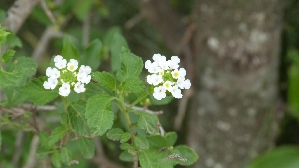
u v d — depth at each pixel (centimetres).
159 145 43
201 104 69
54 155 45
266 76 66
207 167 73
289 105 76
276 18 63
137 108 46
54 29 66
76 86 39
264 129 70
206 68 66
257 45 63
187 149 44
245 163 71
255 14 61
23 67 42
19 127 48
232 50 64
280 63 78
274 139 73
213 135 70
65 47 50
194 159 43
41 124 53
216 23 63
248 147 70
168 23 72
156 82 38
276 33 64
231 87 66
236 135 69
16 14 54
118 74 40
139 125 40
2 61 40
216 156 71
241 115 68
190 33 70
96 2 72
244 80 65
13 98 46
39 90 41
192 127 73
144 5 72
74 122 42
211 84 67
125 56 40
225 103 67
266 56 65
